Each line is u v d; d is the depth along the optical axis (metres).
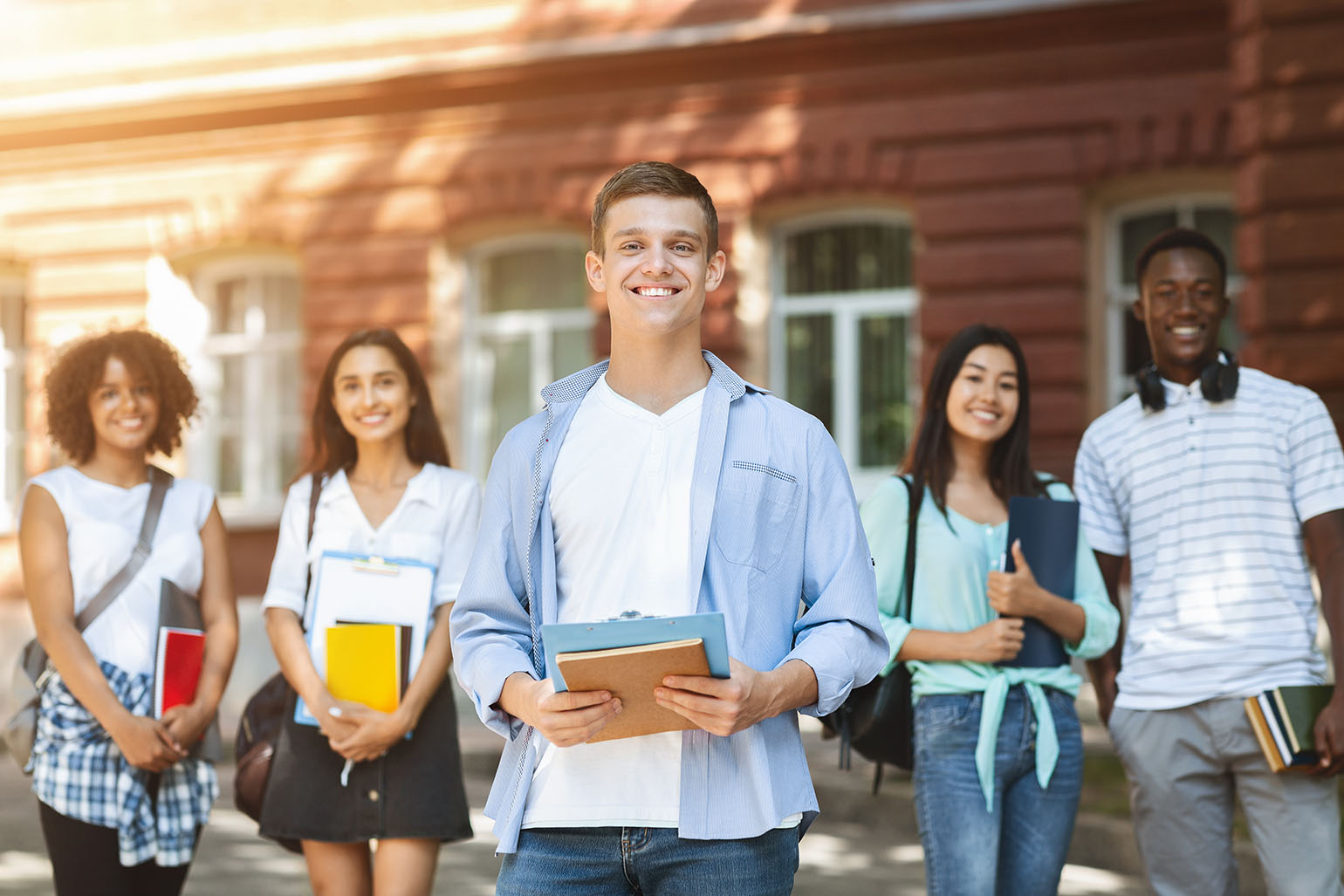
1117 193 13.15
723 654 2.88
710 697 2.94
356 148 15.28
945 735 4.70
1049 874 4.69
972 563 4.91
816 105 13.81
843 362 14.21
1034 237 13.07
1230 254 12.99
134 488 5.05
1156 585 4.87
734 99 14.02
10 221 16.22
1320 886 4.57
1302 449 4.75
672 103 14.23
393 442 5.14
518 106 14.76
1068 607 4.78
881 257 14.16
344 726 4.68
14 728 4.81
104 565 4.88
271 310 16.16
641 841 3.17
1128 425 5.05
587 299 15.14
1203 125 12.54
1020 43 13.13
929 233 13.34
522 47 14.59
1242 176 10.73
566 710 2.98
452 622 3.45
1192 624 4.76
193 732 4.85
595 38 14.44
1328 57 10.37
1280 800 4.61
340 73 15.14
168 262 15.95
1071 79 13.00
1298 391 4.84
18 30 16.30
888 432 14.09
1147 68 12.79
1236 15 10.74
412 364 5.18
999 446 5.16
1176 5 12.57
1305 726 4.44
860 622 3.27
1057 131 13.02
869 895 7.51
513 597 3.42
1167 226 13.21
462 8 14.97
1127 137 12.77
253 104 15.43
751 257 14.15
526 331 15.32
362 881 4.92
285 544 5.04
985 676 4.73
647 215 3.32
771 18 13.90
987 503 5.10
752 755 3.16
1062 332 12.97
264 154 15.56
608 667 2.88
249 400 16.16
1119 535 5.09
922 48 13.44
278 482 16.06
